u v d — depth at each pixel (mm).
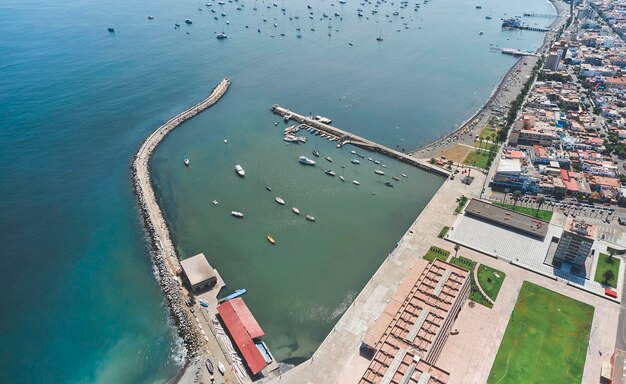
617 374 152500
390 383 137750
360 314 184000
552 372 159250
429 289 177375
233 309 181500
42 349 172500
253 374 160625
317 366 163750
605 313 181750
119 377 163375
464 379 156625
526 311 182750
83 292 196875
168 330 180250
